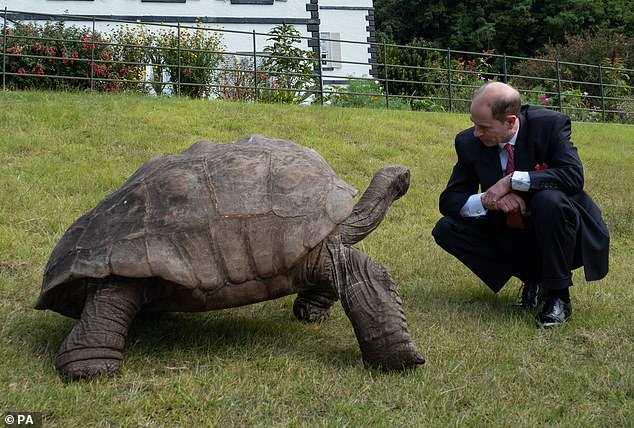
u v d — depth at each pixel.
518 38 38.19
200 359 3.77
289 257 3.65
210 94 14.66
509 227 4.88
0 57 12.55
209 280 3.52
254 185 3.76
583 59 24.14
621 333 4.55
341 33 23.66
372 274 3.81
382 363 3.70
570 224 4.60
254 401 3.33
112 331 3.45
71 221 6.32
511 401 3.48
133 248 3.45
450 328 4.54
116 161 8.22
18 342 3.82
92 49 12.48
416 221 7.57
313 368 3.73
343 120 11.53
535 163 4.78
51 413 3.06
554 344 4.37
